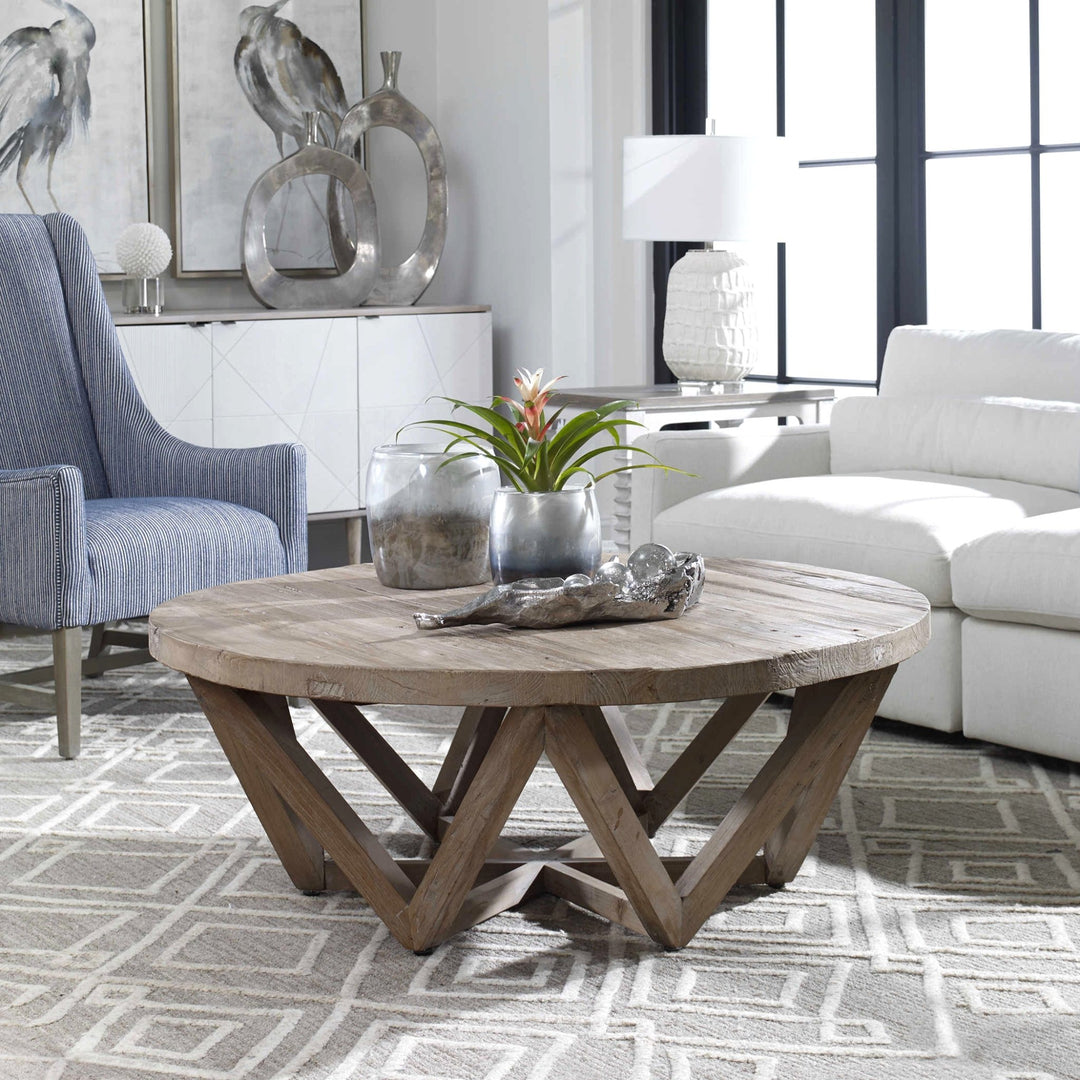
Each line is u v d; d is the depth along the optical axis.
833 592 2.23
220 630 2.04
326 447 4.63
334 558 5.22
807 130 4.46
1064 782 2.75
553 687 1.78
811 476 3.55
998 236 4.02
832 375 4.48
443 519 2.29
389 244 5.20
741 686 1.82
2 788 2.80
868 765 2.87
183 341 4.36
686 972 1.96
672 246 4.79
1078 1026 1.80
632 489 3.63
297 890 2.27
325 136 4.96
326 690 1.84
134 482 3.57
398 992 1.91
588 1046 1.76
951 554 2.93
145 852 2.45
